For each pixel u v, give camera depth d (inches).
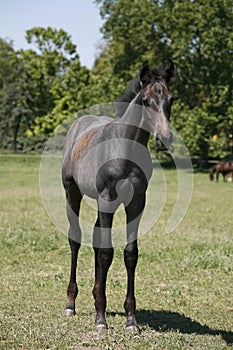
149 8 1659.7
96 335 249.1
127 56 1752.0
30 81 2716.5
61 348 229.6
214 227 593.9
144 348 231.6
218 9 1614.2
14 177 1325.0
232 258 427.2
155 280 362.9
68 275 371.6
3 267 390.6
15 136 2613.2
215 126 1658.5
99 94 1712.6
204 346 236.5
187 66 1672.0
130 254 253.3
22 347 230.4
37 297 315.6
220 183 1286.9
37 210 700.7
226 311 298.5
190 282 359.3
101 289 256.8
